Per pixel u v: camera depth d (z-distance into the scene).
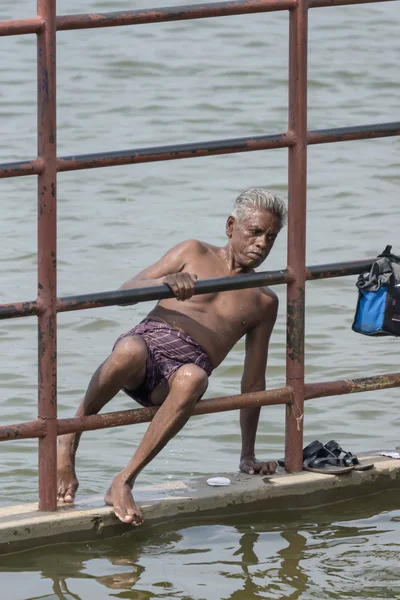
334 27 69.31
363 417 26.66
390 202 42.78
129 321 32.50
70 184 45.00
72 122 53.19
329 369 29.03
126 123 53.12
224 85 58.72
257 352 21.08
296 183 20.08
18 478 23.64
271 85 58.84
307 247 38.16
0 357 29.92
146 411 19.41
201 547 18.70
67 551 18.50
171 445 25.25
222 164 47.62
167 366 19.97
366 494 21.09
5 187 44.81
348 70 61.41
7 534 18.23
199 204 42.66
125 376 19.70
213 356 20.66
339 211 41.88
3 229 40.09
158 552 18.48
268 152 49.34
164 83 59.12
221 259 21.00
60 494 19.42
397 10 73.00
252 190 20.70
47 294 18.36
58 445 19.67
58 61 62.88
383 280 20.33
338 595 16.92
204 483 20.38
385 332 20.47
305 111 20.03
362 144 49.91
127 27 69.38
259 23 70.19
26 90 57.94
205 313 20.64
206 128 52.53
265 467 20.84
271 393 20.41
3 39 66.81
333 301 33.78
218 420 26.73
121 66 61.94
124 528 19.14
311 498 20.58
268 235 20.47
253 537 19.16
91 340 31.14
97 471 23.81
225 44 66.00
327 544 18.89
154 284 19.80
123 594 16.89
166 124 52.97
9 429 18.39
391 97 57.72
